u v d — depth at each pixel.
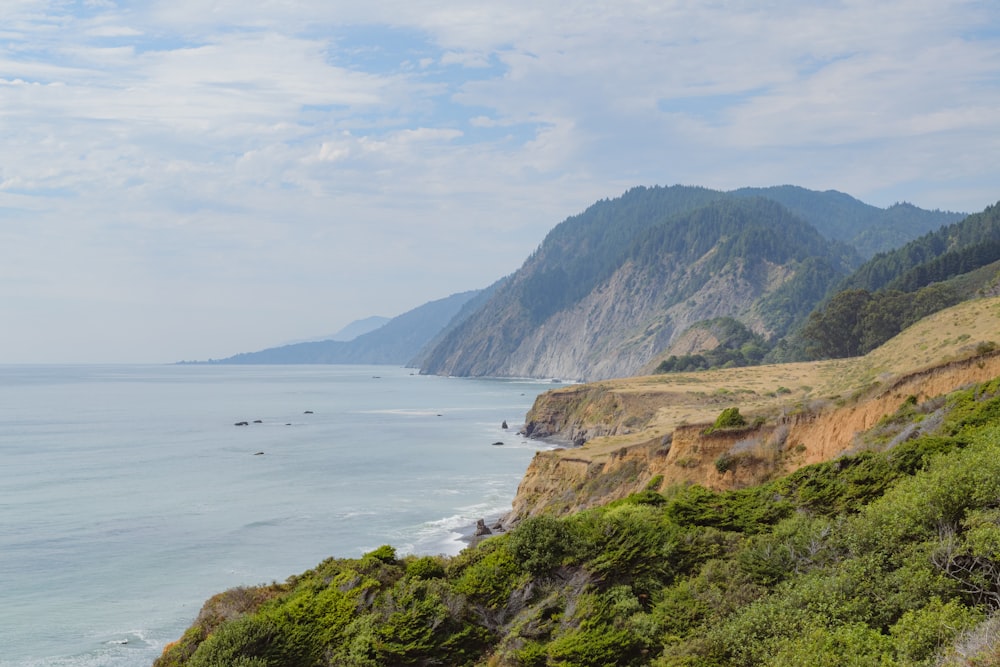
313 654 24.72
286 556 57.34
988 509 20.84
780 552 24.56
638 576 26.31
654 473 55.47
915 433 35.69
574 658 22.30
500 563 27.64
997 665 14.43
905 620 17.48
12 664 38.78
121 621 44.62
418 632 24.67
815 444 45.69
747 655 19.47
